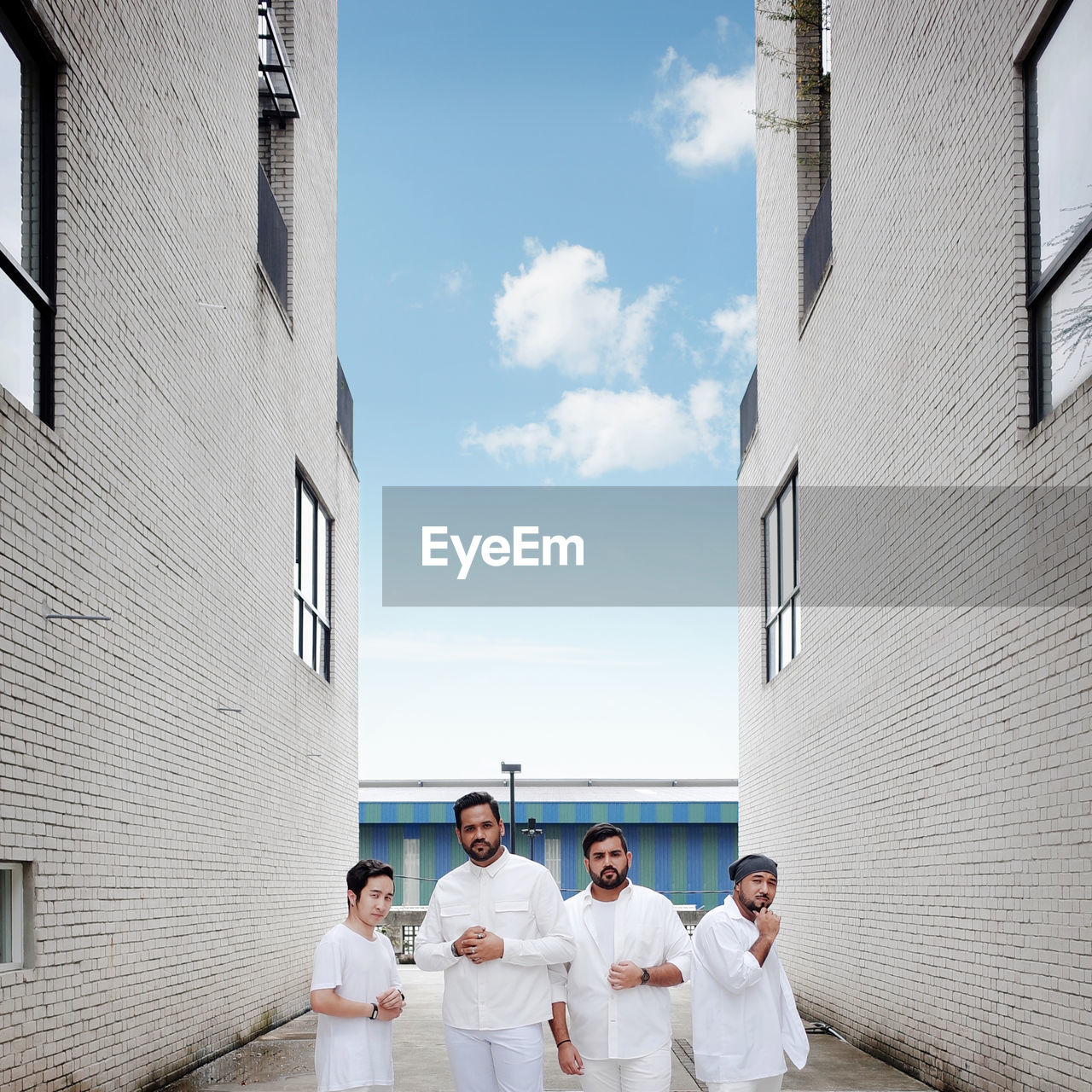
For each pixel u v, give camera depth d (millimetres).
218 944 10578
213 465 10805
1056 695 6922
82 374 7469
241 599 11859
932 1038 9102
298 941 14688
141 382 8648
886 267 10844
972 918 8289
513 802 23312
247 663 12125
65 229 7277
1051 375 7383
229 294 11586
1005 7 7938
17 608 6387
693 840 35219
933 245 9406
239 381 11914
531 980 5512
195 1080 9117
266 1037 11969
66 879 6996
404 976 20828
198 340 10312
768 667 17562
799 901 14531
